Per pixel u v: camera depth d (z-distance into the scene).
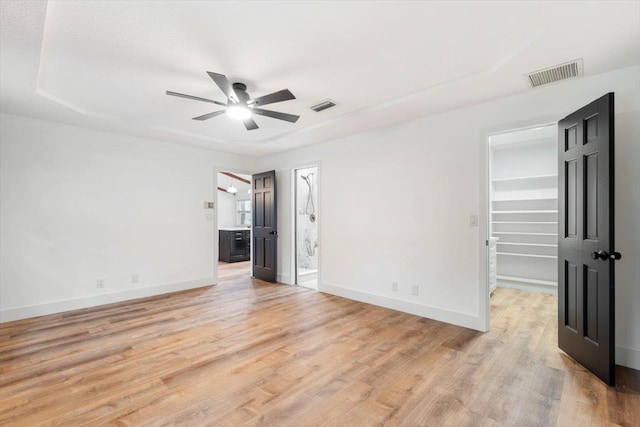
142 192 4.46
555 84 2.68
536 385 2.12
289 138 4.46
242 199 9.93
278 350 2.67
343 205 4.40
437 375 2.25
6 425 1.72
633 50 2.14
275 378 2.21
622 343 2.38
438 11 1.77
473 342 2.82
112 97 3.04
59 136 3.76
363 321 3.38
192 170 5.00
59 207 3.76
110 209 4.16
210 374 2.27
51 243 3.71
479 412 1.84
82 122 3.72
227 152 5.43
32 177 3.59
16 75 2.47
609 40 2.02
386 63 2.38
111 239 4.16
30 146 3.57
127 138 4.32
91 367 2.37
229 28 1.93
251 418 1.79
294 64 2.39
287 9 1.75
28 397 1.98
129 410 1.85
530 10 1.76
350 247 4.30
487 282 3.10
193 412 1.84
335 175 4.51
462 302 3.23
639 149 2.34
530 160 5.08
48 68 2.45
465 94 2.88
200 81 2.68
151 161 4.55
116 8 1.73
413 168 3.62
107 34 1.99
